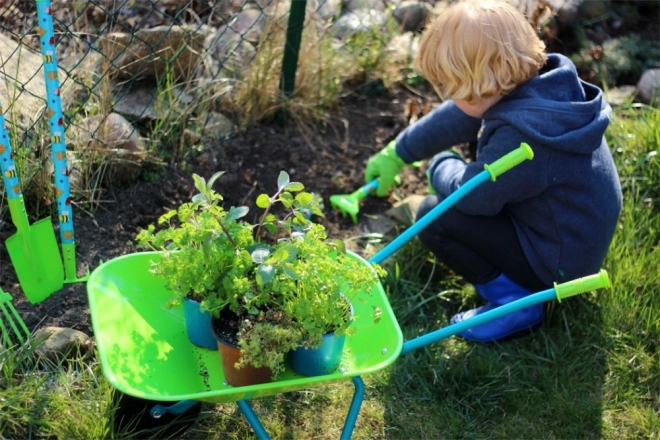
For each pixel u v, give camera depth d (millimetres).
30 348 2184
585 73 3641
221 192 2914
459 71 2217
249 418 1952
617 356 2514
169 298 2115
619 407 2395
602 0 3887
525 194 2336
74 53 2834
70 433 2055
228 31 3273
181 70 3021
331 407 2311
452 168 2562
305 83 3252
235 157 3039
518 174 2285
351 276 1919
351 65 3412
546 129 2240
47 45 2039
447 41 2217
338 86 3373
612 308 2607
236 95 3158
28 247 2205
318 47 3262
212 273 1925
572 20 3742
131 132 2789
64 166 2178
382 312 2059
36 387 2105
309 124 3264
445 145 2816
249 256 1896
